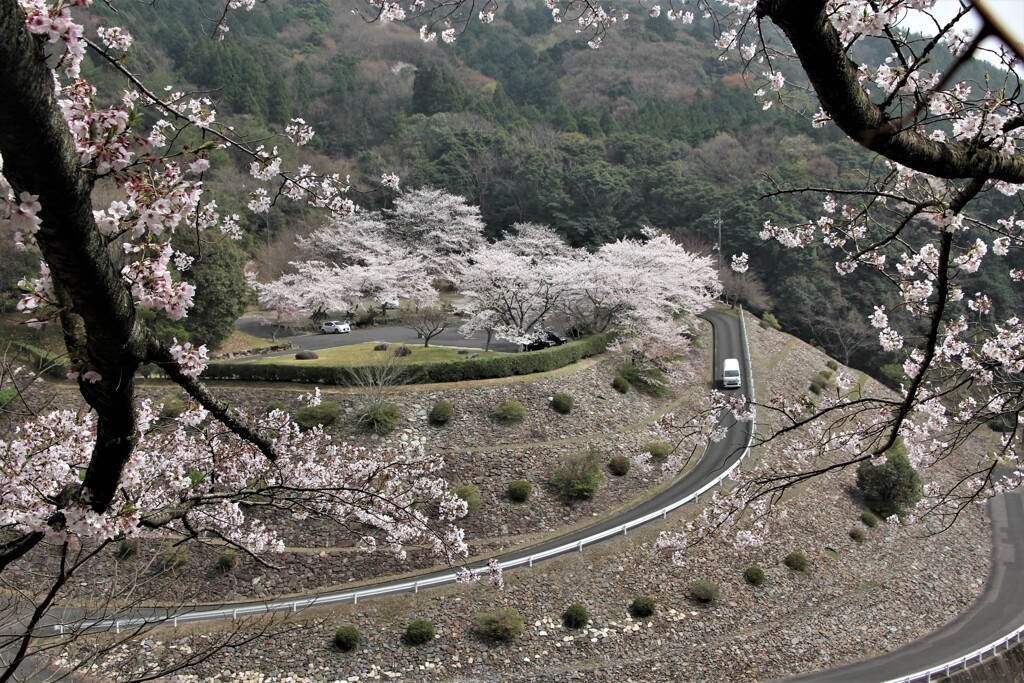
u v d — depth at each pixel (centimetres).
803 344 5103
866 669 2208
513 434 2991
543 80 9125
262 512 2477
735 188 5906
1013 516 3422
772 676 2127
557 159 6562
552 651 2130
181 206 495
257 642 1992
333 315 5006
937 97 579
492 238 6191
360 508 1065
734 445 3303
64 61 424
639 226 5891
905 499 3058
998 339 938
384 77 8512
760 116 7538
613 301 3919
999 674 2216
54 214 354
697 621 2314
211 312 3694
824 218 931
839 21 478
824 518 2930
